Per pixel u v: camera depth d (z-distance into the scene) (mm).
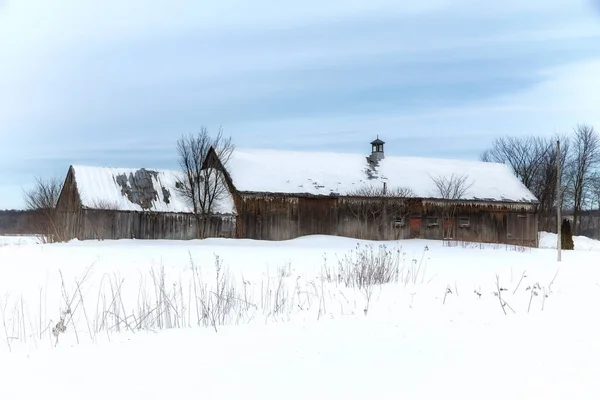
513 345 6375
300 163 43000
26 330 7695
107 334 7094
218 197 39562
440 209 42688
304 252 20766
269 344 6438
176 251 19734
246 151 43406
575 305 8953
